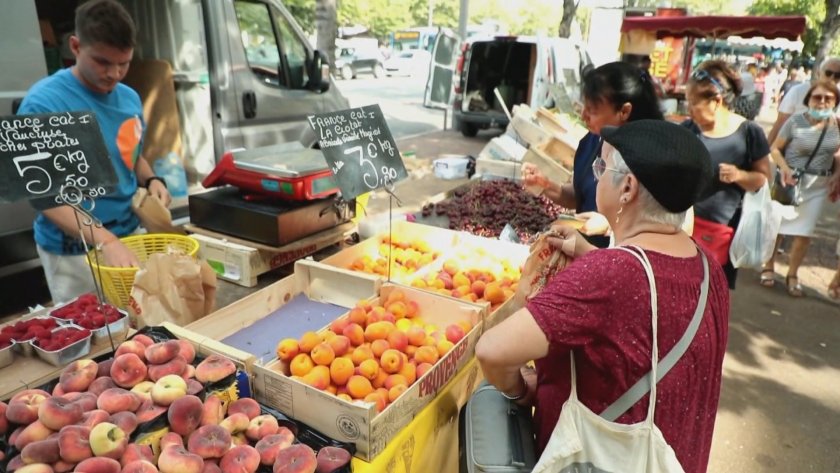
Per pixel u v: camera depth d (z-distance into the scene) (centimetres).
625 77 224
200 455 126
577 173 274
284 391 159
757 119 1558
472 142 1142
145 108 419
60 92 232
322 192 288
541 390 147
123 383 139
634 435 126
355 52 2764
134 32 234
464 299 222
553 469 131
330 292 233
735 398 341
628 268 123
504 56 1200
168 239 270
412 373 175
